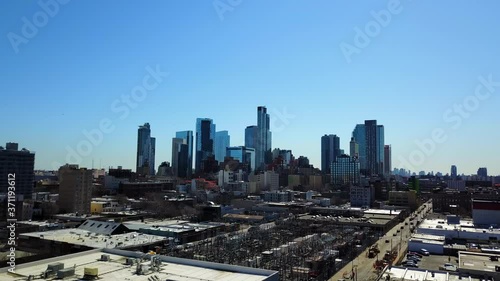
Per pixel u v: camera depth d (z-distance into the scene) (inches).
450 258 6565.0
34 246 7844.5
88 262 4217.5
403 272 4926.2
